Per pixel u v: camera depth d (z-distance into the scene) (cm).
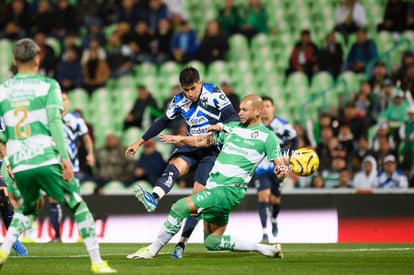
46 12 6531
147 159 5097
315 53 6012
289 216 4469
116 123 6053
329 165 4947
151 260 2706
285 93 6031
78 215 2100
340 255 3095
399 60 6003
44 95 2069
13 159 2080
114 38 6241
